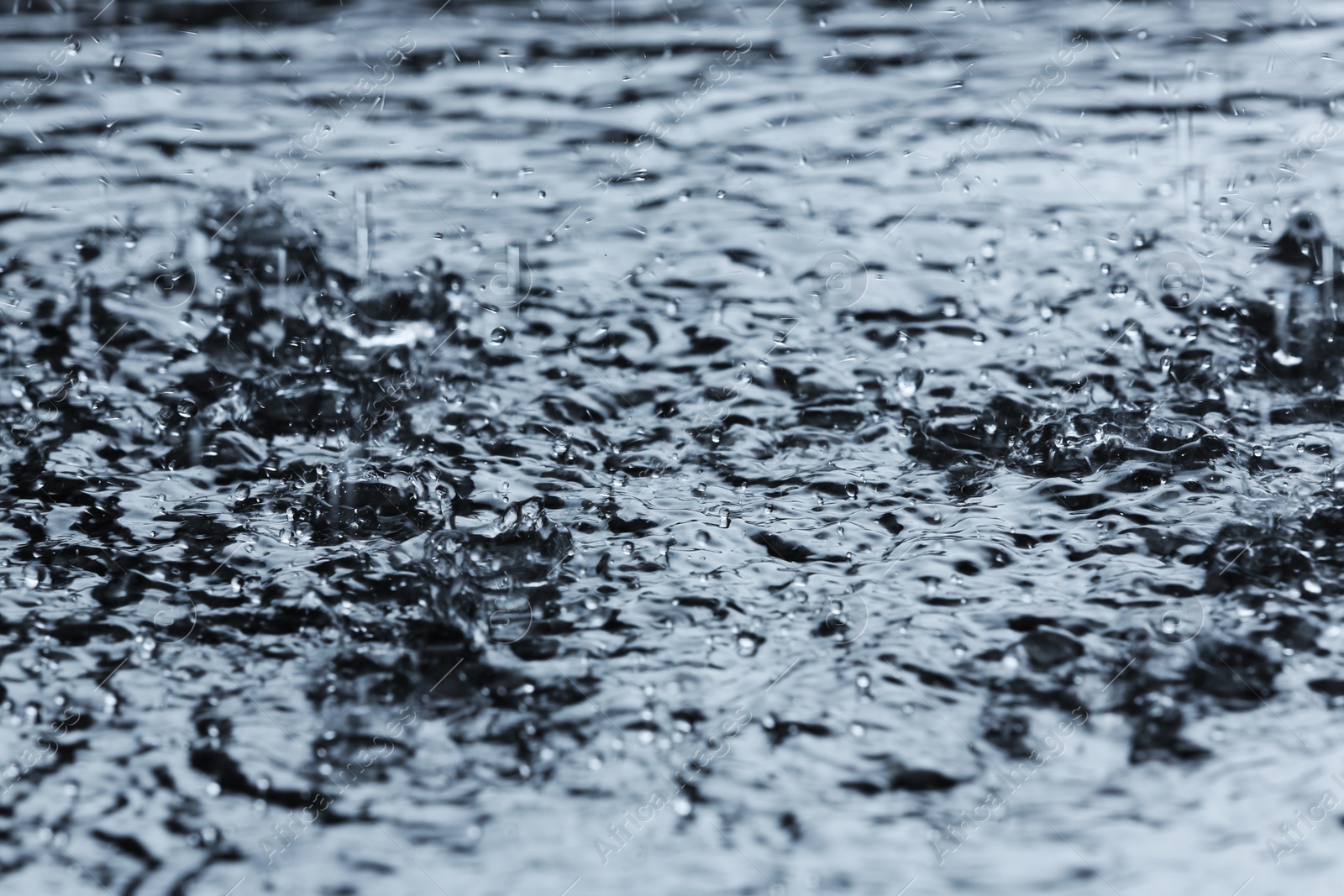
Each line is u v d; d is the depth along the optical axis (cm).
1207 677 159
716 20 238
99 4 252
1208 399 172
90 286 181
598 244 183
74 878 155
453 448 171
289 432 172
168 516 167
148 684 160
